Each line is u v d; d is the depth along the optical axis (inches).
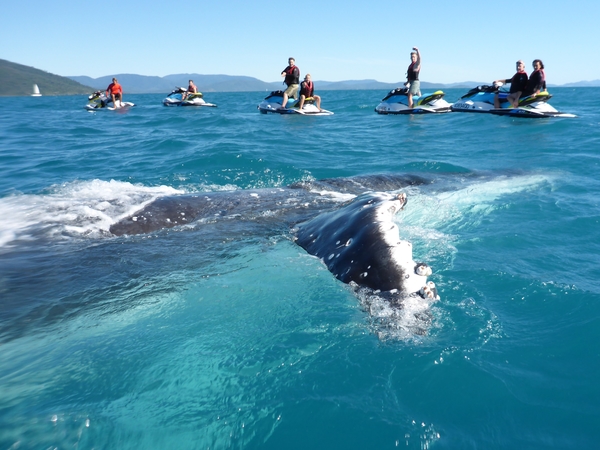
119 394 106.0
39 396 105.3
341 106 1101.7
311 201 233.9
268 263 165.9
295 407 102.1
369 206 173.0
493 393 105.9
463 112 758.5
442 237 199.8
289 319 133.0
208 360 117.0
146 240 183.8
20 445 92.1
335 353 118.5
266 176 334.6
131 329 130.4
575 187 287.9
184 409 101.7
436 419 99.0
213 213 212.8
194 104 1145.4
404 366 114.0
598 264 176.2
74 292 146.0
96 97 1204.5
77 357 118.8
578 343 124.3
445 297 145.8
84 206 209.3
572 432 95.4
